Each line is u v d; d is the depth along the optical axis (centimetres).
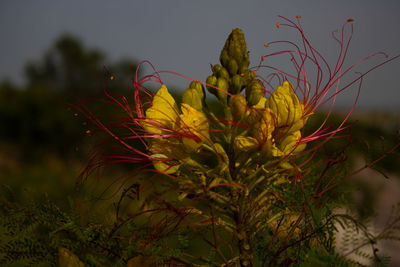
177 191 39
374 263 38
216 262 40
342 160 39
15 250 38
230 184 39
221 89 41
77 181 41
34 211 39
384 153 40
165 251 39
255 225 40
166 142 41
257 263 40
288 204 40
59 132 217
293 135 40
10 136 233
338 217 39
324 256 38
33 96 235
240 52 41
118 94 44
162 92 41
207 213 39
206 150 40
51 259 38
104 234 39
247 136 40
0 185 40
